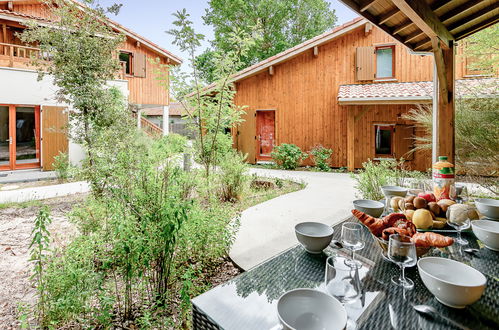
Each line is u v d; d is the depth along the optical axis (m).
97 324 1.75
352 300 0.96
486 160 4.39
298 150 10.03
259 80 11.17
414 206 1.72
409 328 0.81
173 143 6.24
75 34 4.93
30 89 8.66
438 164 2.11
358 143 9.85
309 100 10.54
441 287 0.90
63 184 6.77
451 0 2.74
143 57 13.16
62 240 3.12
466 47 6.24
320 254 1.37
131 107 7.43
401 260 1.10
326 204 4.79
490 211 1.82
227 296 1.01
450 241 1.19
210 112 5.85
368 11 2.80
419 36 3.66
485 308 0.91
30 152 9.10
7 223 3.98
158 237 1.80
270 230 3.43
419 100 7.82
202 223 2.18
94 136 4.62
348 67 10.09
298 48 10.20
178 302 1.94
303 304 0.89
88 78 4.91
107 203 2.14
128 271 1.72
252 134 11.21
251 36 5.65
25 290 2.29
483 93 4.84
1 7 10.51
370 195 4.01
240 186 5.26
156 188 2.06
